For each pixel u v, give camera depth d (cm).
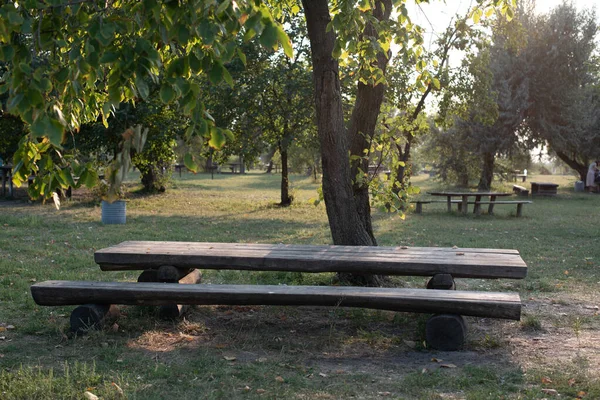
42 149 351
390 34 666
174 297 560
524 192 2953
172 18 306
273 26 289
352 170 782
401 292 550
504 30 1931
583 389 441
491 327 625
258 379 462
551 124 3272
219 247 672
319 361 514
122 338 567
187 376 464
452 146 3606
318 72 730
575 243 1275
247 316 657
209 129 304
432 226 1602
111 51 316
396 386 449
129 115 1886
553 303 740
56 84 352
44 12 358
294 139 2155
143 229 1425
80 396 416
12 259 971
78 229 1395
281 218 1797
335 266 598
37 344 546
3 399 407
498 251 655
